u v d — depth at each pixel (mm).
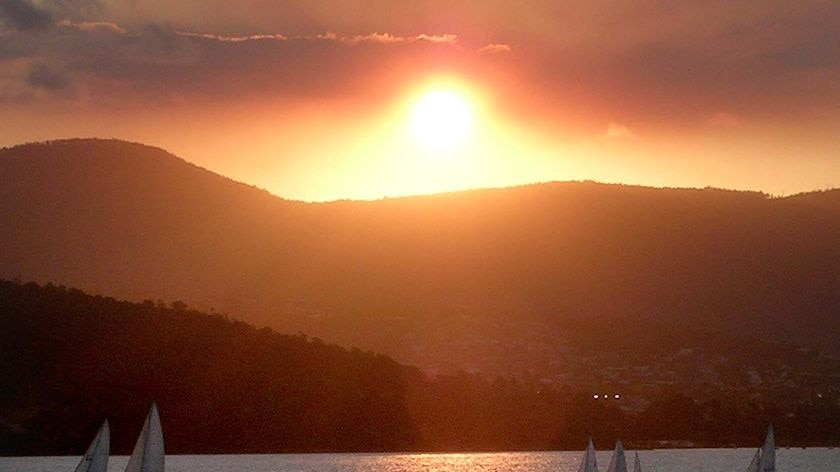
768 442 110125
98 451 87438
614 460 102688
